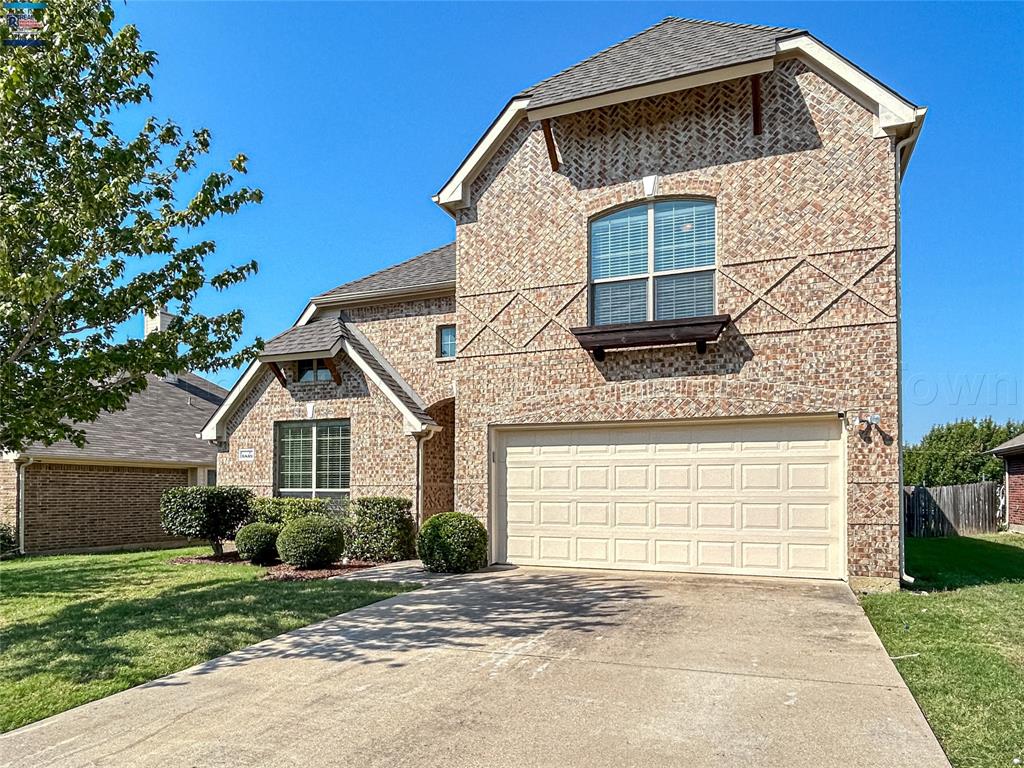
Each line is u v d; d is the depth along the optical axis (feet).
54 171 28.45
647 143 40.22
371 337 58.08
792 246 36.63
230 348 32.83
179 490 52.39
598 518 40.68
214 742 16.67
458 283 44.52
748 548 37.22
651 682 20.17
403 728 17.22
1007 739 15.88
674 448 39.17
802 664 21.58
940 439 132.36
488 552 42.50
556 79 43.50
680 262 39.24
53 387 28.04
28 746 16.75
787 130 37.14
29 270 25.44
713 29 42.60
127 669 22.54
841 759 15.06
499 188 43.86
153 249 29.68
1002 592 33.17
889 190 34.96
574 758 15.34
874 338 34.73
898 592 32.76
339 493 53.21
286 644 25.41
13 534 56.59
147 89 31.14
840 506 35.42
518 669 21.62
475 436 43.24
